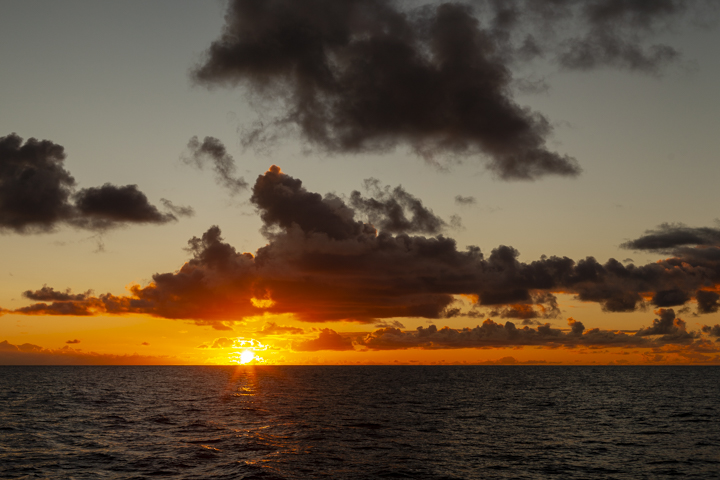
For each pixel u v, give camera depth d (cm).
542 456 3419
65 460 3144
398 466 3067
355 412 6119
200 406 6756
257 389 10694
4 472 2828
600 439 4166
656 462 3256
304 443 3825
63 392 9494
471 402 7725
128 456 3275
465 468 3038
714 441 4097
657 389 11075
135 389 10531
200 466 2997
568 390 10731
